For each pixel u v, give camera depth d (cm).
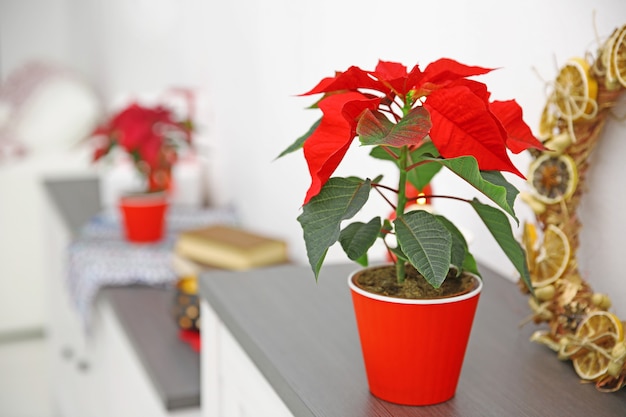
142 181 217
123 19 340
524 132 75
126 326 156
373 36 145
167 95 266
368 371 81
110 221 221
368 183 73
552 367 88
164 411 129
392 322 76
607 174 92
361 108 69
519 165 108
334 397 81
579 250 98
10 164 344
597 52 87
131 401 160
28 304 350
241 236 180
